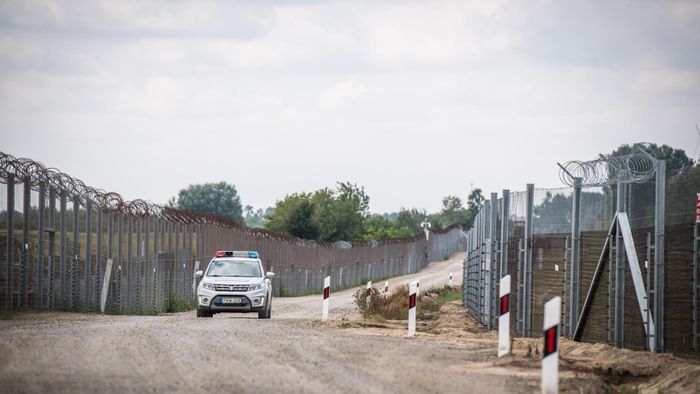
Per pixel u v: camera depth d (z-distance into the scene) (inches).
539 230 1875.0
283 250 4940.9
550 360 977.5
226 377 1041.5
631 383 1304.1
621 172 1553.9
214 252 3895.2
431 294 4446.4
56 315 2187.5
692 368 1285.7
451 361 1299.2
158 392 931.3
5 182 2146.9
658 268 1451.8
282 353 1314.0
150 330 1684.3
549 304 980.6
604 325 1615.4
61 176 2365.9
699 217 1348.4
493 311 2285.9
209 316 2513.5
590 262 1668.3
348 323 2117.4
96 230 2581.2
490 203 2330.2
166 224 3206.2
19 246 2207.2
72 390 939.3
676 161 2667.3
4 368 1080.8
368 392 957.8
